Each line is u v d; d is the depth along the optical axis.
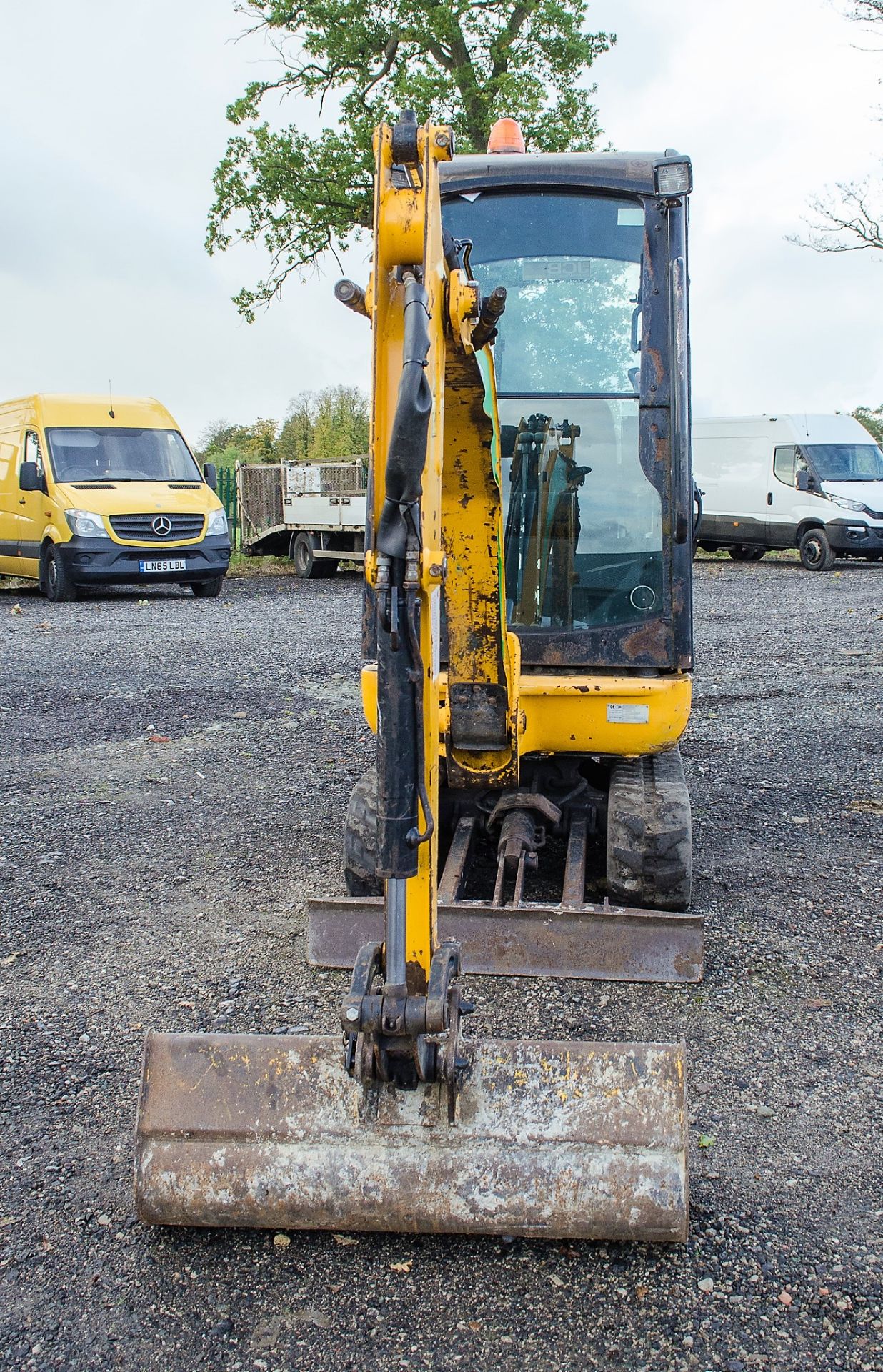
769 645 12.03
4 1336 2.53
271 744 7.83
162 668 10.64
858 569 20.45
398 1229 2.71
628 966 4.09
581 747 4.53
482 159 4.60
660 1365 2.43
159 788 6.77
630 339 4.53
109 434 16.83
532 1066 2.70
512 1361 2.44
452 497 3.47
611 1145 2.65
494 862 5.20
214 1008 4.00
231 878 5.27
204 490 16.84
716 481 22.02
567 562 4.56
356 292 2.84
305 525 19.34
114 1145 3.21
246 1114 2.71
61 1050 3.74
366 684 4.20
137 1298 2.63
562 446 4.57
